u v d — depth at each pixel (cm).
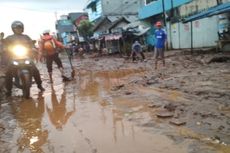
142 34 3328
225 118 579
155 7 3309
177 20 2936
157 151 457
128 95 881
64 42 7388
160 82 1041
